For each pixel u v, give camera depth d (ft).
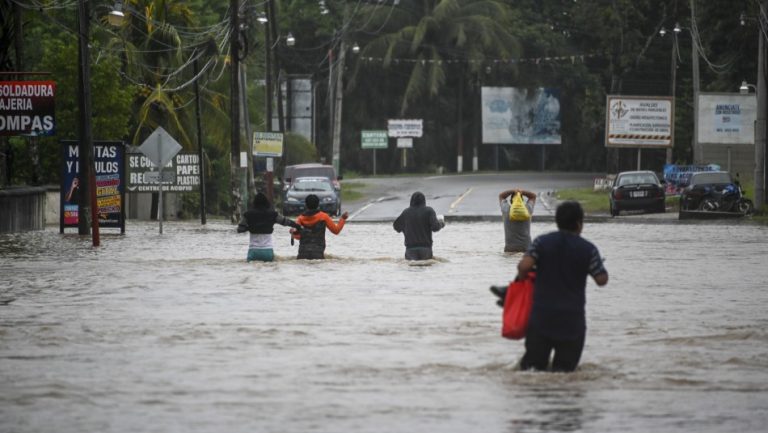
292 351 90.53
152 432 62.95
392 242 233.76
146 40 401.90
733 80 568.00
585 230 284.61
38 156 321.93
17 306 120.26
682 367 83.20
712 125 485.97
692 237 253.44
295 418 66.44
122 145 261.24
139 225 323.16
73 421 65.77
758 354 89.04
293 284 143.23
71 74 344.49
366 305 120.47
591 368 82.53
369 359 86.53
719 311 116.06
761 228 294.05
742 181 487.20
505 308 81.46
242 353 89.56
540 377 78.95
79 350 91.20
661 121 508.53
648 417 66.85
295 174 453.17
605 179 526.98
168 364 84.58
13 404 70.54
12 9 290.35
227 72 433.48
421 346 92.84
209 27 413.80
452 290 135.54
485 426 64.39
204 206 334.03
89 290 136.56
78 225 262.06
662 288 139.54
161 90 383.45
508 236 197.16
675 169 479.82
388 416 66.95
